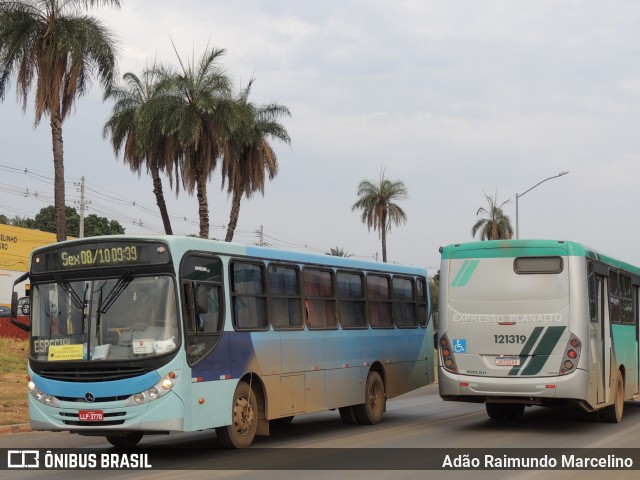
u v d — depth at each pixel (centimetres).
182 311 1310
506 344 1664
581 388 1625
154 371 1277
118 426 1277
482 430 1750
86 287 1336
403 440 1575
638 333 2183
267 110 4331
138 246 1327
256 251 1536
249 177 4259
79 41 3170
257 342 1491
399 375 2038
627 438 1602
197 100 3684
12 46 3156
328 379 1719
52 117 3234
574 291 1645
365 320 1902
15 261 6819
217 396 1370
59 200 3256
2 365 3180
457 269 1723
